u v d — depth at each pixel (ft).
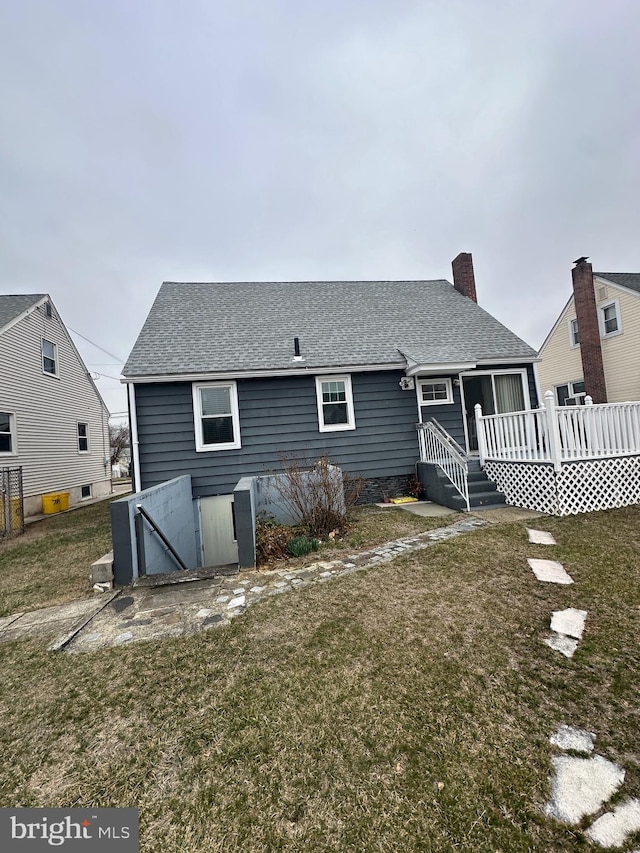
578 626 10.05
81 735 7.27
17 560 21.52
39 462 45.68
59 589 15.62
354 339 33.32
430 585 13.17
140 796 5.92
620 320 49.78
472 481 27.07
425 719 7.14
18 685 8.98
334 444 30.73
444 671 8.52
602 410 23.07
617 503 22.63
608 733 6.63
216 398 29.17
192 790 5.97
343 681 8.36
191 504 27.43
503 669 8.48
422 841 5.03
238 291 39.83
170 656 9.78
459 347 33.42
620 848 4.82
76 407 55.77
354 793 5.74
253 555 16.19
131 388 27.73
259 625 11.12
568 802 5.42
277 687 8.29
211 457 28.66
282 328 33.96
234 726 7.24
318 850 5.00
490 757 6.24
